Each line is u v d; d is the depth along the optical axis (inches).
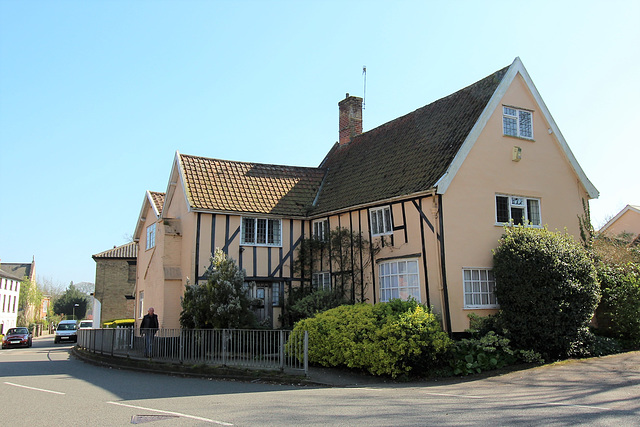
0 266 2933.1
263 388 442.6
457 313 576.4
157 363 576.7
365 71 976.9
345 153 916.6
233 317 617.9
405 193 628.4
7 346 1309.1
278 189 841.5
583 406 317.4
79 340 888.9
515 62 679.1
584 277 566.9
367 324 507.8
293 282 786.2
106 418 310.5
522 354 546.3
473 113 665.0
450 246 587.5
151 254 895.1
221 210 746.2
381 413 309.3
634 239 951.6
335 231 744.3
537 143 691.4
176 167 816.3
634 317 612.1
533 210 679.1
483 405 330.6
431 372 496.1
